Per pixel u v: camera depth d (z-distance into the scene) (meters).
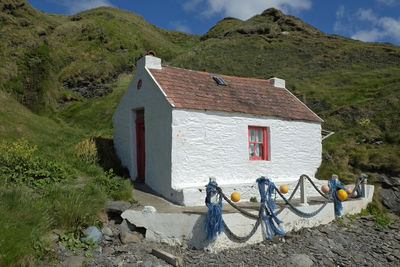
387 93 18.78
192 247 6.14
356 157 12.94
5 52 23.70
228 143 9.17
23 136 12.63
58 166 8.94
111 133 15.90
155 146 8.94
